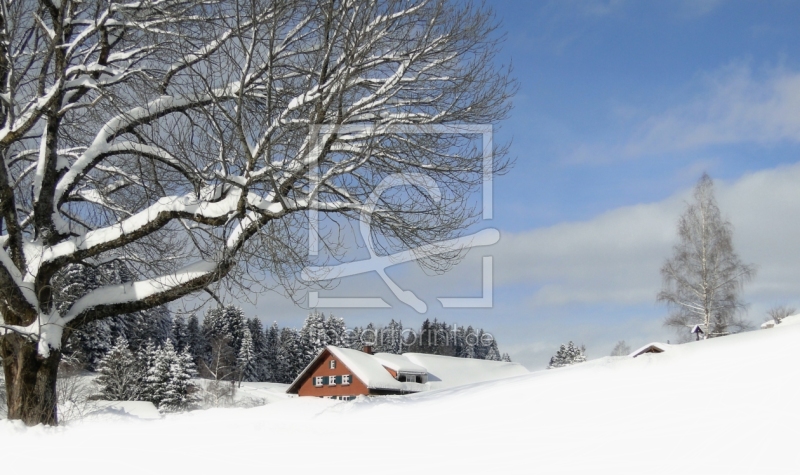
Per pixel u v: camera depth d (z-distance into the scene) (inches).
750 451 195.8
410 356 1879.9
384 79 432.8
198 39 414.6
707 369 300.5
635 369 333.1
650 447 212.5
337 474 222.1
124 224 407.2
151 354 1790.1
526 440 240.7
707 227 1103.0
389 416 326.6
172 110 427.2
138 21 411.8
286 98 445.4
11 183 463.2
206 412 411.8
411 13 406.0
